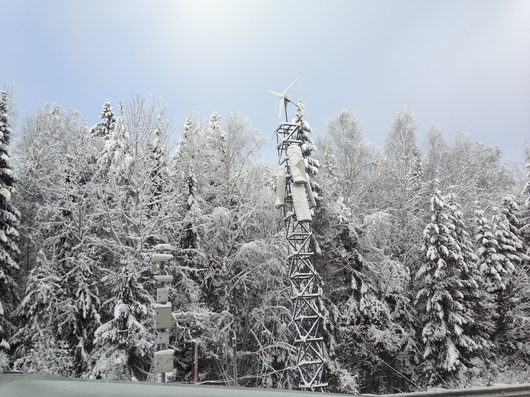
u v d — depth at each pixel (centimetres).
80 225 2142
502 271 2753
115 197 2120
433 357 2395
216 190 2522
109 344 1881
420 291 2486
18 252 2125
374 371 2405
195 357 1688
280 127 2358
